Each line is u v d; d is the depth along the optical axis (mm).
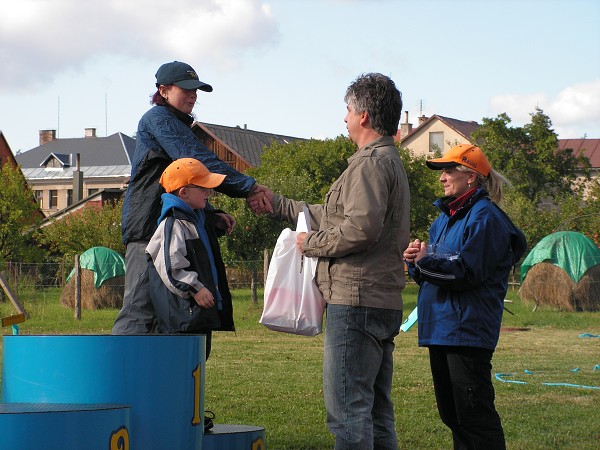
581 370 12891
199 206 5754
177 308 5551
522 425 8375
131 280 6102
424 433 7938
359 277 5426
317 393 10391
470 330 5531
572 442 7637
